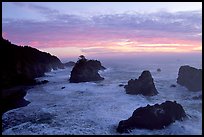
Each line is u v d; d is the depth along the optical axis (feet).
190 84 163.94
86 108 122.52
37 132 91.35
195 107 119.75
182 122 97.76
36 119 107.45
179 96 146.00
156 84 186.80
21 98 142.72
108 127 95.61
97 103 131.95
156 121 93.09
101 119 104.78
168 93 155.12
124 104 128.06
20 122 104.12
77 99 143.43
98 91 165.78
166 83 190.49
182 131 88.99
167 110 98.78
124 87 169.99
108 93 158.10
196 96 141.08
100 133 89.56
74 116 110.01
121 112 114.01
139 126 92.58
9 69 193.77
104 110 117.91
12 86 172.96
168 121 94.58
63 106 127.75
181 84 179.52
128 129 90.84
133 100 136.67
